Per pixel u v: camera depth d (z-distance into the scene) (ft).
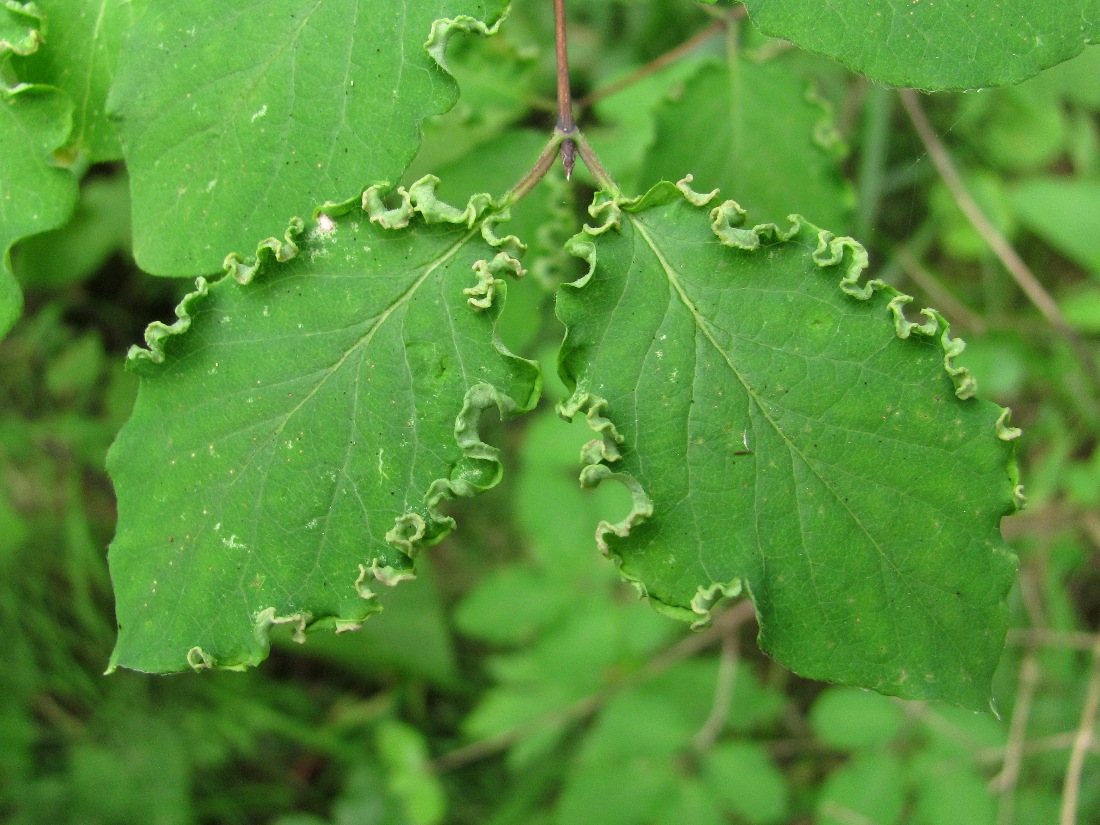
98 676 1.01
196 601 0.43
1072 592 0.93
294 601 0.43
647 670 0.85
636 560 0.42
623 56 0.93
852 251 0.42
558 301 0.42
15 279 0.46
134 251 0.45
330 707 1.05
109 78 0.47
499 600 0.84
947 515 0.42
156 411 0.43
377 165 0.44
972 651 0.42
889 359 0.42
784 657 0.42
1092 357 0.92
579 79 0.93
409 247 0.43
